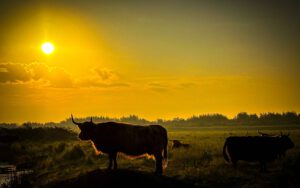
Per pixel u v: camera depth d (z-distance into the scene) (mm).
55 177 24641
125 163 27562
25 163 32250
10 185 23141
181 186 16875
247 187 18438
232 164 24641
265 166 22516
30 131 60719
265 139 22734
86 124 19250
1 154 37000
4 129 61031
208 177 20406
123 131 19172
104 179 16250
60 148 40125
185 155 29422
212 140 53531
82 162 29938
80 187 16234
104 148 19234
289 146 23844
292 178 19484
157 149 19688
